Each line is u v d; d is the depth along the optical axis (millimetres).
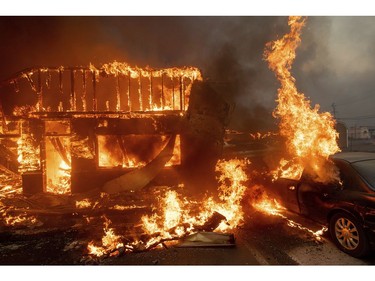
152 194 7176
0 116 7918
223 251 4387
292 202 5301
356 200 3908
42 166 8008
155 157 7957
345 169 4391
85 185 7887
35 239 5109
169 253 4359
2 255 4473
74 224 5723
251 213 6176
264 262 3973
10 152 10062
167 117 8148
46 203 6809
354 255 3982
